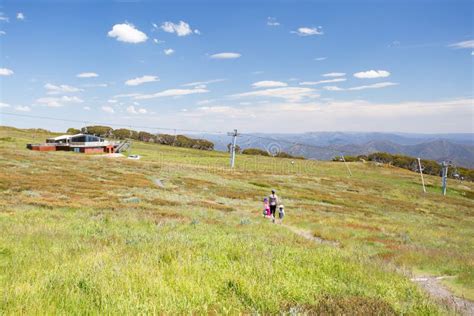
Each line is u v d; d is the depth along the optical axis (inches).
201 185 2330.2
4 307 224.5
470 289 449.4
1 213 763.4
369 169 5841.5
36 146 4717.0
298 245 589.3
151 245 452.8
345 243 782.5
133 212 951.6
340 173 5128.0
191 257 383.9
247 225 874.8
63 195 1290.6
